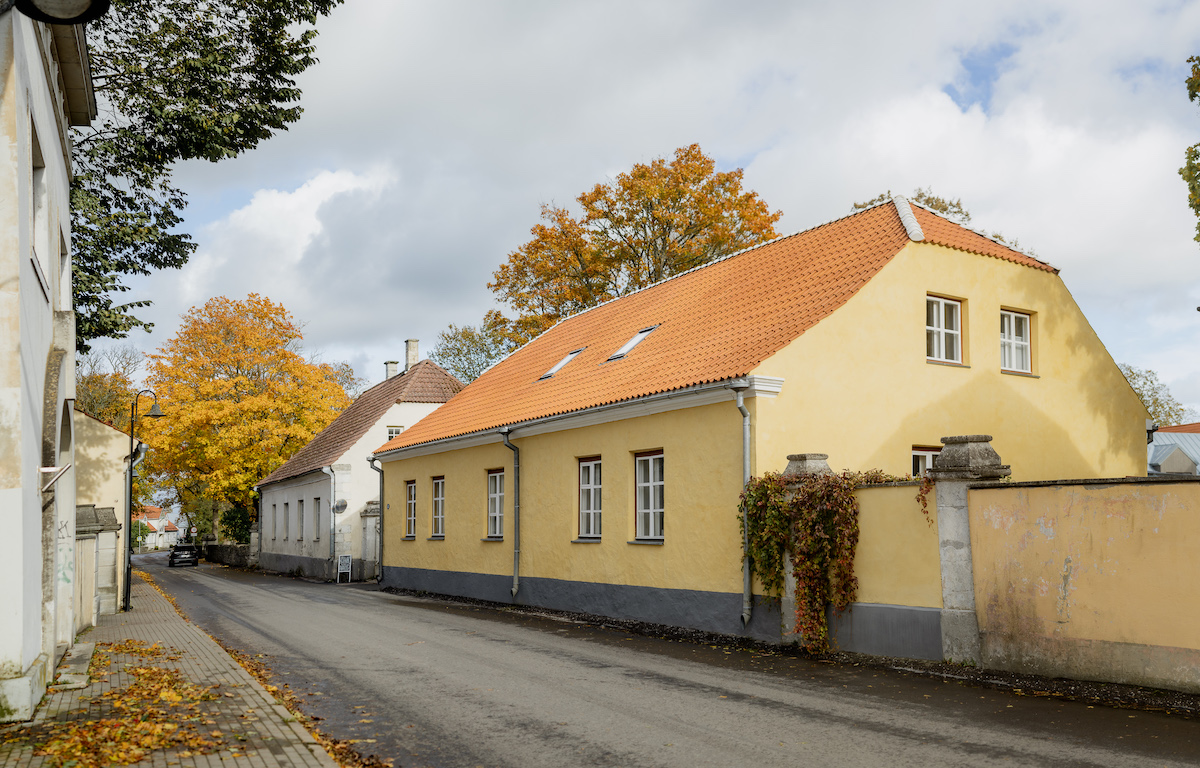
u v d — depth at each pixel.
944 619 9.62
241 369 41.38
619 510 15.07
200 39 16.48
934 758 6.10
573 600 16.17
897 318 13.83
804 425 12.58
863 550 10.72
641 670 9.92
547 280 32.81
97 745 6.02
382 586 24.70
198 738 6.33
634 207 31.16
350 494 30.39
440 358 55.94
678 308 18.11
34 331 7.83
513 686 8.95
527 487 17.89
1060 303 16.14
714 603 12.81
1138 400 17.05
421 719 7.46
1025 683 8.51
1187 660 7.55
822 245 16.11
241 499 44.50
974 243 15.26
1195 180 15.95
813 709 7.74
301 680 9.32
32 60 7.90
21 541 6.83
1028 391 15.45
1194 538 7.57
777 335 13.23
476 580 19.77
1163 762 5.88
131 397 44.19
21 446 6.81
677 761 6.15
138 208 18.08
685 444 13.57
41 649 8.16
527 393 19.61
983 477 9.46
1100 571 8.23
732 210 31.33
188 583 29.25
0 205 6.78
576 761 6.18
